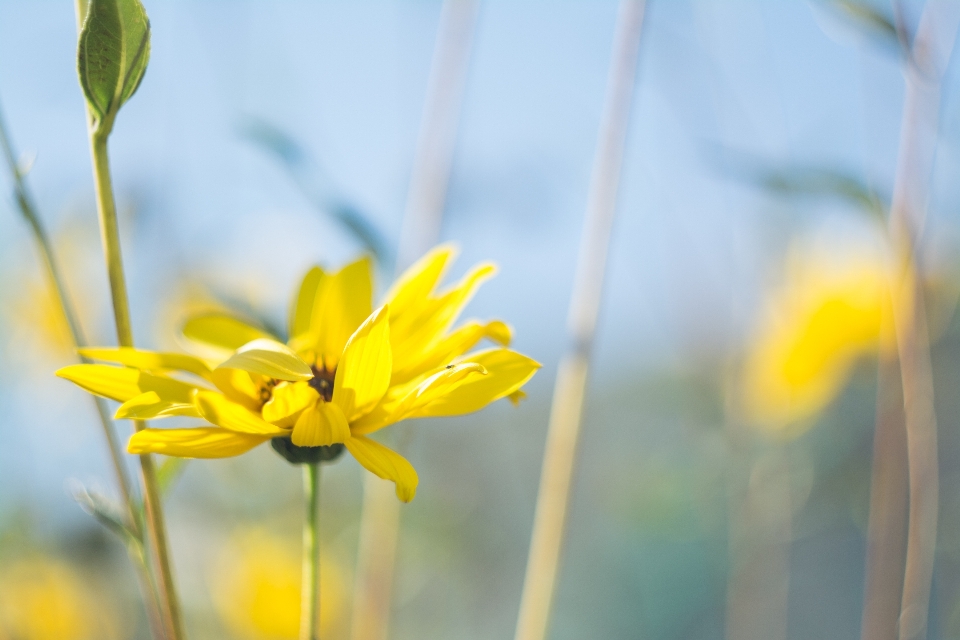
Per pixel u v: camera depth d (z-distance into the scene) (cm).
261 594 81
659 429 132
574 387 58
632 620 122
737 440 84
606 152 58
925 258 56
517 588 117
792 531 91
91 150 45
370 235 54
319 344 51
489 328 48
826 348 79
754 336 84
